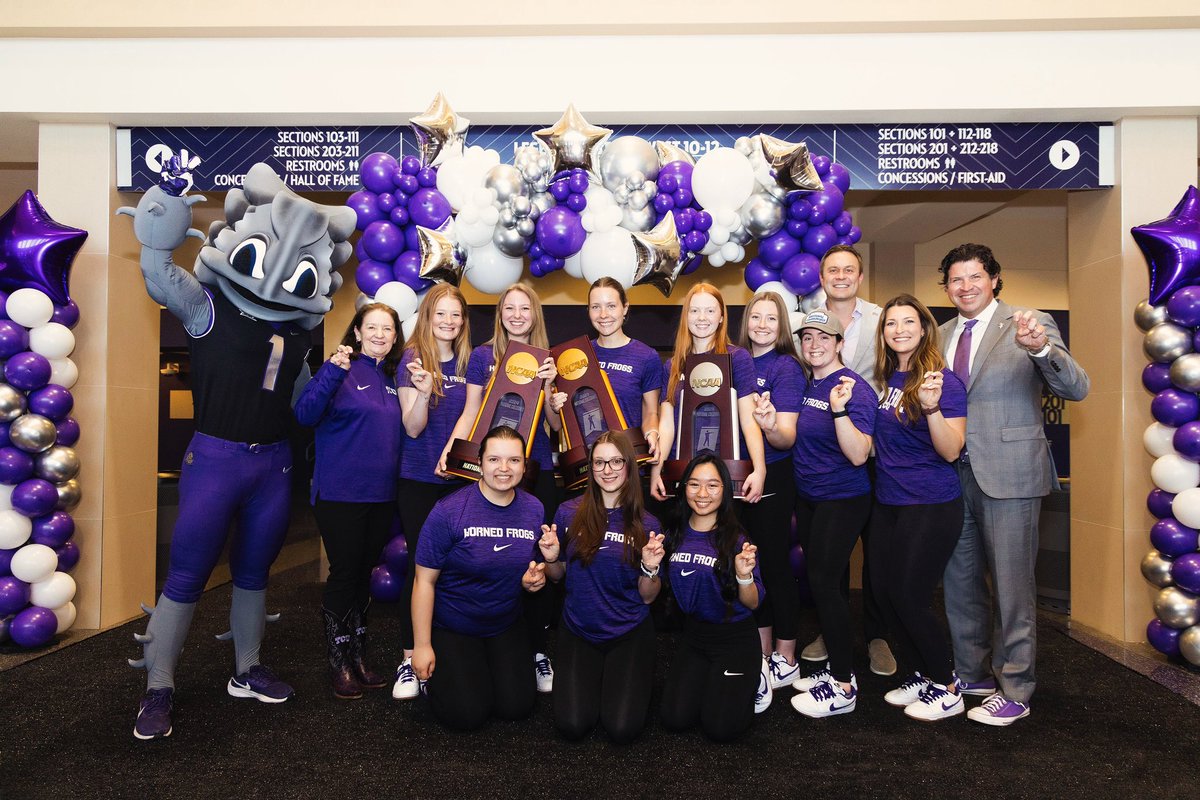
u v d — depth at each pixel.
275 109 3.87
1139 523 3.85
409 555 2.94
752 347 3.07
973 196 5.80
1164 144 3.90
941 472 2.70
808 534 2.93
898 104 3.81
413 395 2.91
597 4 3.74
